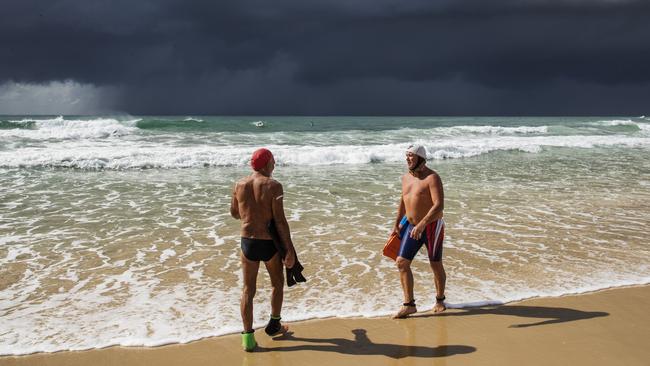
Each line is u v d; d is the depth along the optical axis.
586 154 22.16
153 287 5.57
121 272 6.09
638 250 7.13
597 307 5.07
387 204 10.56
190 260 6.60
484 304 5.13
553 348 4.18
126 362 3.93
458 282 5.76
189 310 4.93
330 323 4.68
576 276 5.99
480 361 3.96
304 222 8.79
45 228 8.32
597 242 7.55
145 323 4.62
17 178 14.02
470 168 16.98
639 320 4.76
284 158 18.27
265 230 4.17
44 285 5.62
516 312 4.94
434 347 4.21
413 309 4.83
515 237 7.82
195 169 16.61
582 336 4.41
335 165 18.05
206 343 4.26
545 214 9.57
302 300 5.20
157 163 16.86
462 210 9.91
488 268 6.27
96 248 7.15
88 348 4.14
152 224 8.68
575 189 12.53
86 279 5.83
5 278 5.84
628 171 16.14
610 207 10.28
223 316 4.80
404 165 18.02
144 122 31.81
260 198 4.15
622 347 4.21
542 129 35.66
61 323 4.62
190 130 31.53
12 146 20.48
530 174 15.42
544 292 5.47
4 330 4.46
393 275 6.01
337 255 6.79
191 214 9.54
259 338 4.37
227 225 8.66
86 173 15.30
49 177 14.31
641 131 37.53
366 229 8.32
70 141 22.94
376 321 4.73
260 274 6.04
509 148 23.38
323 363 3.94
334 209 9.98
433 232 4.82
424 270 6.19
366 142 25.22
